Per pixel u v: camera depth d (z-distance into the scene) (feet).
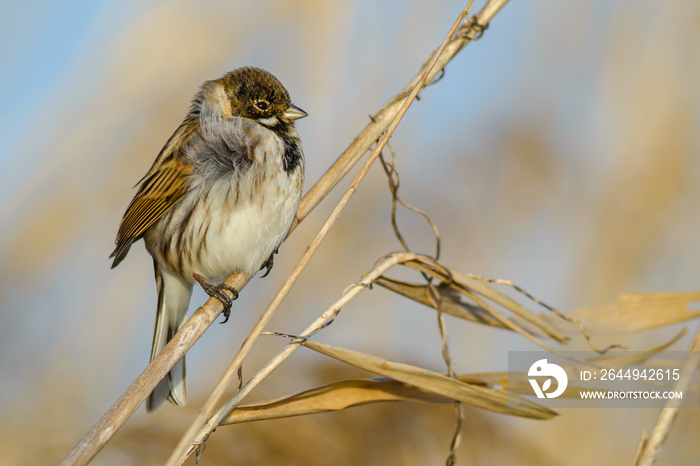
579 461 34.37
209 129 29.68
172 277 30.58
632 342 34.45
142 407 30.37
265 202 28.86
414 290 25.72
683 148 40.98
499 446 32.30
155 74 36.73
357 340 38.55
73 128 36.37
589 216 41.63
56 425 33.63
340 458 29.58
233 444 29.04
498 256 41.57
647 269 39.81
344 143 38.96
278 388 32.86
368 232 41.09
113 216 36.65
